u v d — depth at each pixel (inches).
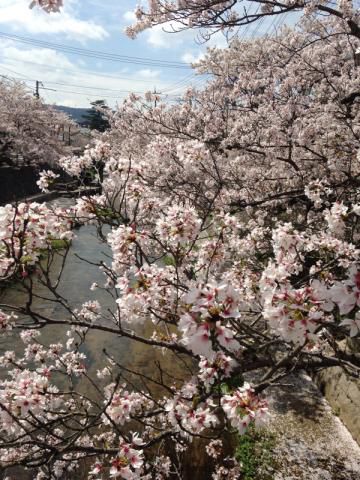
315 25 379.9
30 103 1050.1
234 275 162.9
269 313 83.3
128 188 145.3
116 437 221.6
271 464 231.5
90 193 160.9
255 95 402.9
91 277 582.2
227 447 248.7
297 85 369.7
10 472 223.8
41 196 882.1
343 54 354.6
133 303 107.3
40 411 127.4
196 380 128.6
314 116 305.0
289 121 315.9
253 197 323.6
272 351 249.8
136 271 110.3
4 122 941.8
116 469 105.5
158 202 155.0
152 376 337.1
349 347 248.7
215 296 78.2
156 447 234.8
